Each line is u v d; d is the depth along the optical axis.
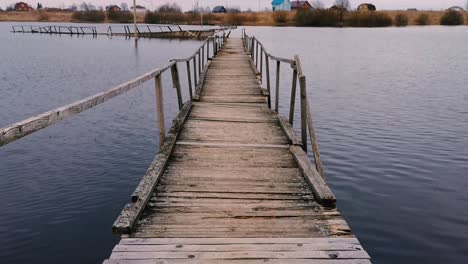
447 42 47.28
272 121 8.01
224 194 4.56
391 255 5.25
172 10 105.31
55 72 24.14
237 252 3.32
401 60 30.84
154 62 29.81
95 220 6.24
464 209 6.62
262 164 5.56
